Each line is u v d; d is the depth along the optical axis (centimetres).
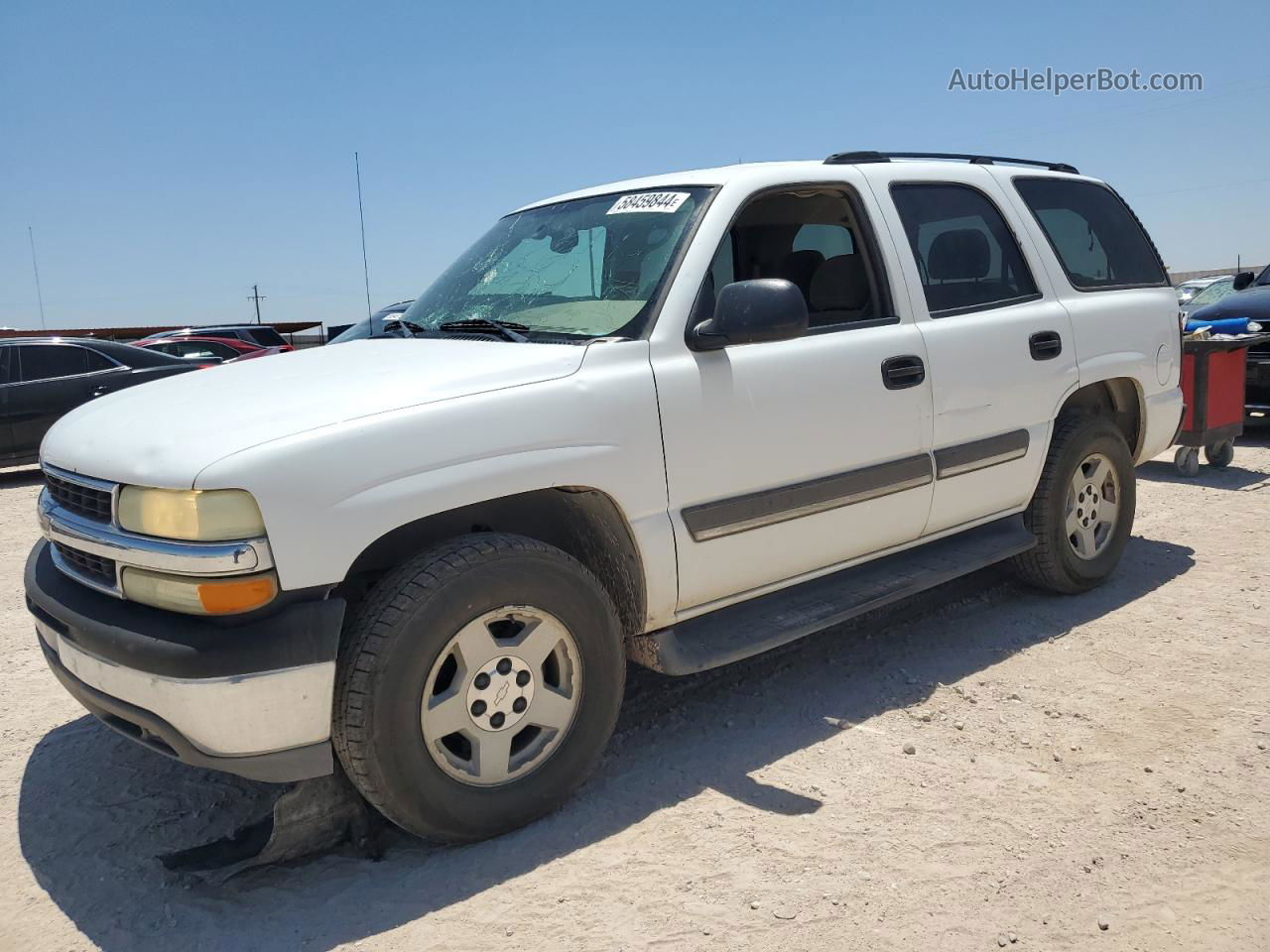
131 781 340
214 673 243
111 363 1132
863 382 360
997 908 249
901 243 388
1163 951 233
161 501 247
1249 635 422
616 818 298
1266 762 315
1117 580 503
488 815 282
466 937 247
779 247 408
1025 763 322
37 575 304
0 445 1066
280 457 247
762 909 252
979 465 404
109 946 253
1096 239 488
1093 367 452
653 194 362
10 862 294
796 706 372
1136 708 357
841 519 361
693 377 317
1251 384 841
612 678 304
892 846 277
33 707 407
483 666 277
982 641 429
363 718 257
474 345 325
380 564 288
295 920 258
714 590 332
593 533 319
